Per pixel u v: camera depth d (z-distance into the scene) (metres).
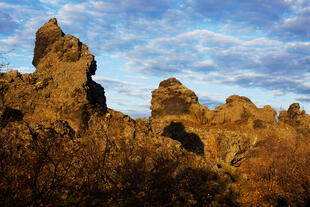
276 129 43.09
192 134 41.81
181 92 53.19
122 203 14.45
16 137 15.84
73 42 26.05
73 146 17.56
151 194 16.00
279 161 31.05
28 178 13.59
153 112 54.94
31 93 21.58
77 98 22.17
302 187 27.12
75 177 15.46
